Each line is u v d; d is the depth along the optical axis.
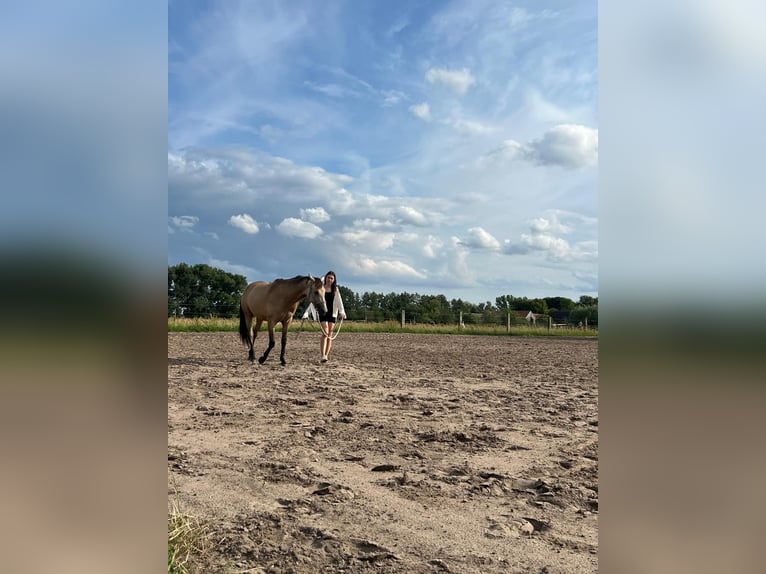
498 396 7.18
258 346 14.90
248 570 2.23
